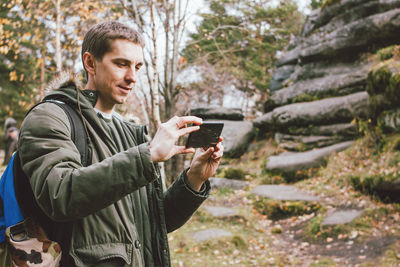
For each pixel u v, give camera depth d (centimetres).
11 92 1858
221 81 1529
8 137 830
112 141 118
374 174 623
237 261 457
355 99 932
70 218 91
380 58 945
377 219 529
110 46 115
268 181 878
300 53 1184
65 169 93
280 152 1050
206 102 1652
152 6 538
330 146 918
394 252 424
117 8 757
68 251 102
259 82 1805
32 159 97
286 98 1162
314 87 1089
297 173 862
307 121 1016
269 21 1425
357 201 611
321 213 610
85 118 114
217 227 584
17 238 105
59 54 727
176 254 474
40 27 784
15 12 767
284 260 460
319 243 513
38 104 107
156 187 132
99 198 91
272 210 682
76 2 765
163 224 128
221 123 117
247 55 1772
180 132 105
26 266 102
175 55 728
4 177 112
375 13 1033
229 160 1150
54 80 120
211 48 1166
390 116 717
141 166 94
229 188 837
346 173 730
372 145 762
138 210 121
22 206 107
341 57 1089
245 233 568
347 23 1106
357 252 453
